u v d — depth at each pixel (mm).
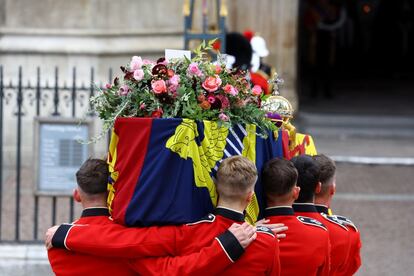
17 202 16375
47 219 18656
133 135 8484
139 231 8445
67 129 16391
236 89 8742
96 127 18516
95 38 25359
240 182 8242
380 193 22438
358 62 47656
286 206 8938
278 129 9258
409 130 31250
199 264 8164
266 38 30719
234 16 30531
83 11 25344
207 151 8484
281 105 9852
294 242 8844
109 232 8492
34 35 25250
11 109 24672
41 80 25109
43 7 25281
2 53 25172
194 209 8461
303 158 9406
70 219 16875
